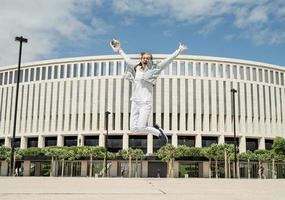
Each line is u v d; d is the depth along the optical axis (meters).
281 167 75.31
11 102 81.19
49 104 78.00
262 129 76.69
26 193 7.04
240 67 77.88
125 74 7.94
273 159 66.62
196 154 66.00
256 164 74.00
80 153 67.81
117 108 75.12
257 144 78.50
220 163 71.50
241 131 75.25
